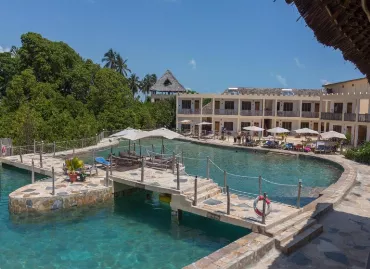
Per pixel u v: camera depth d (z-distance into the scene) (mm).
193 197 12391
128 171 16594
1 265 9055
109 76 43531
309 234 9586
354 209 12453
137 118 44188
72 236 11047
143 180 14211
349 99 36000
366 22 3918
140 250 10133
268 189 17531
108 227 11867
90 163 22750
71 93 41719
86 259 9500
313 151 30406
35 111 30125
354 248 9078
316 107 45938
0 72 44344
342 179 17188
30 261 9320
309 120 45031
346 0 3430
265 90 52469
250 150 32000
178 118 47281
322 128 45281
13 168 20828
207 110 47406
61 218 12594
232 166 24547
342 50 4973
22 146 24000
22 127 25562
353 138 35344
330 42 4691
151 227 11945
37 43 38312
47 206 12891
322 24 4195
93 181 15680
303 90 52594
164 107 51156
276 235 9422
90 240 10773
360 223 10953
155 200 15031
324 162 26281
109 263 9305
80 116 36906
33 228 11617
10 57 46094
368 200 13758
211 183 14445
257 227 9875
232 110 45844
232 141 37781
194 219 12711
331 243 9422
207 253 9992
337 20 3994
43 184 15055
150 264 9289
